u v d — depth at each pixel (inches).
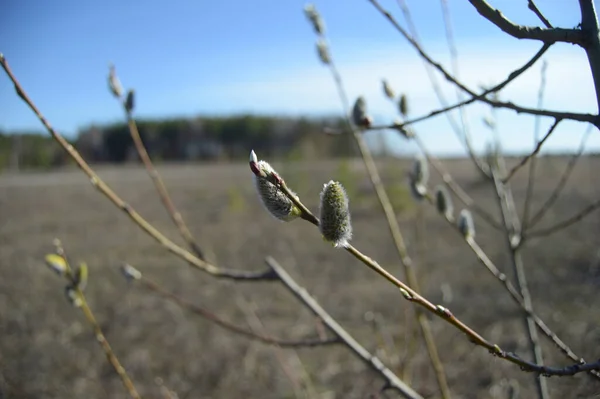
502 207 91.1
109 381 232.2
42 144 1549.0
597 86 48.7
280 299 321.4
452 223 93.4
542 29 49.0
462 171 759.7
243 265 406.0
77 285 95.7
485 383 185.0
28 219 663.8
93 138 1524.4
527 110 54.2
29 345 262.5
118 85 94.3
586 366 48.9
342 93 96.8
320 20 95.2
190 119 1802.4
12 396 214.1
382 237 477.1
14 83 72.1
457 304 272.7
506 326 234.5
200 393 220.4
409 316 202.4
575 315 217.8
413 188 95.4
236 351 252.2
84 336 276.7
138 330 280.8
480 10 49.3
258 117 1763.0
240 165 1588.3
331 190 47.1
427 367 188.9
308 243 474.0
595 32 48.9
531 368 48.8
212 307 312.8
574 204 501.7
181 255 86.2
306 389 143.9
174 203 780.0
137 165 1568.7
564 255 327.9
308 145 894.4
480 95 56.3
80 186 1043.9
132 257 442.3
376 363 83.5
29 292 348.8
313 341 87.4
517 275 88.8
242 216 644.7
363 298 311.4
